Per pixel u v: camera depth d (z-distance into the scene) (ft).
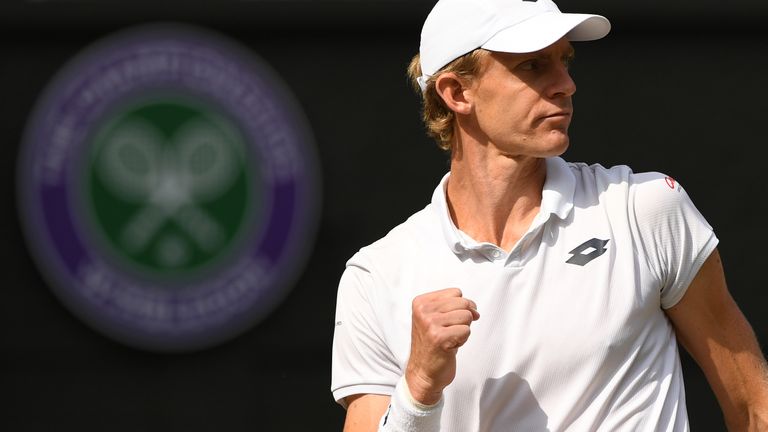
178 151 64.39
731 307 31.01
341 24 64.18
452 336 27.84
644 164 62.28
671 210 30.19
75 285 64.59
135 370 64.28
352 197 63.72
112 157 64.59
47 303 64.75
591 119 62.49
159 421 64.08
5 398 64.49
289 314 63.82
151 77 64.49
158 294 64.23
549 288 29.96
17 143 65.21
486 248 30.42
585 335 29.35
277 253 63.93
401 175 63.62
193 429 64.08
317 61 64.13
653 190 30.42
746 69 62.08
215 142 64.28
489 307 30.01
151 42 64.64
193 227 64.13
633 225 30.25
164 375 64.18
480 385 29.76
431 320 28.04
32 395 64.44
